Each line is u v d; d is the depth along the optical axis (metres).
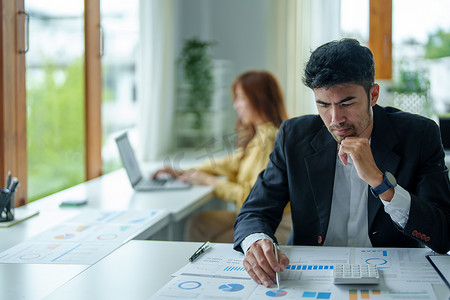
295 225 1.83
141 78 4.09
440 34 4.46
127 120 4.16
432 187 1.65
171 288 1.42
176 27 4.75
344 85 1.48
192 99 4.49
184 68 4.53
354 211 1.79
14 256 1.77
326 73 1.47
